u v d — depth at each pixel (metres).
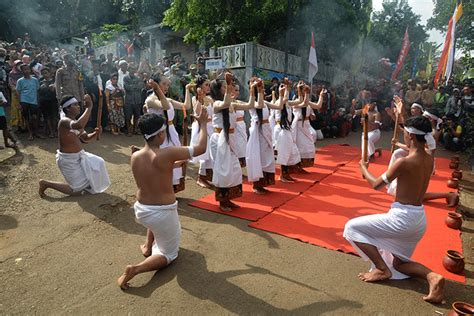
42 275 3.46
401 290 3.26
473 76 17.81
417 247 4.05
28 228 4.42
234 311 2.97
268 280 3.39
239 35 13.52
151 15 17.92
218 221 4.75
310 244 4.11
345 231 3.46
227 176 4.89
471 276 3.55
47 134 8.65
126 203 5.28
